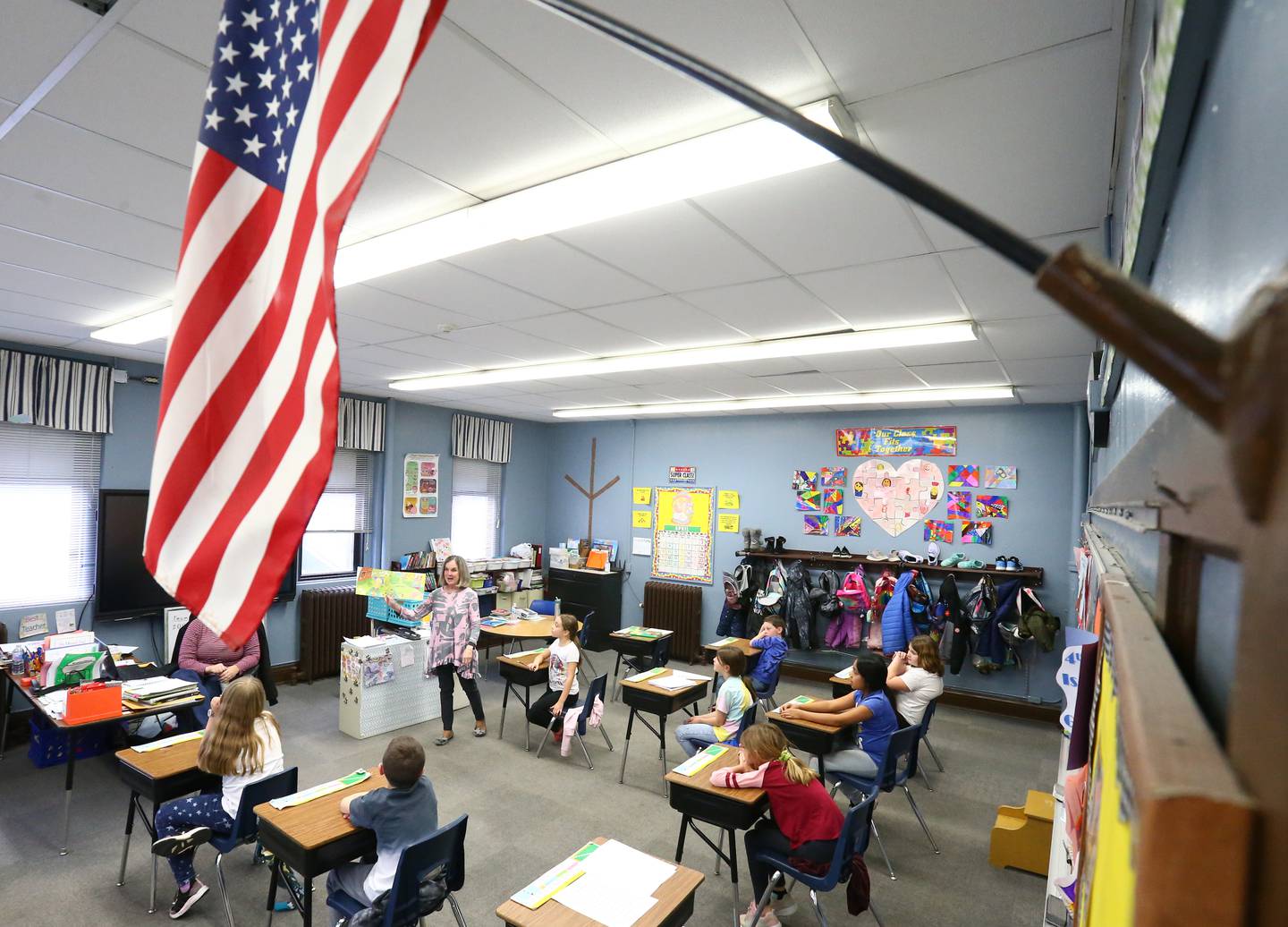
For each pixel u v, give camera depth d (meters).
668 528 8.84
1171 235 0.73
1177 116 0.58
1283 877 0.14
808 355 4.81
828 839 2.99
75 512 5.66
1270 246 0.33
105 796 4.36
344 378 6.58
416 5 1.03
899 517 7.34
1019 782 5.09
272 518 1.10
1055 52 1.61
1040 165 2.10
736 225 2.68
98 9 1.59
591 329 4.44
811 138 0.41
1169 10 0.52
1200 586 0.39
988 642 6.55
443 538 8.54
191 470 1.20
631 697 5.00
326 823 2.71
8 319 4.53
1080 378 5.27
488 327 4.47
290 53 1.24
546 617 7.42
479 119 2.00
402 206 2.60
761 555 7.83
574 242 2.91
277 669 6.93
